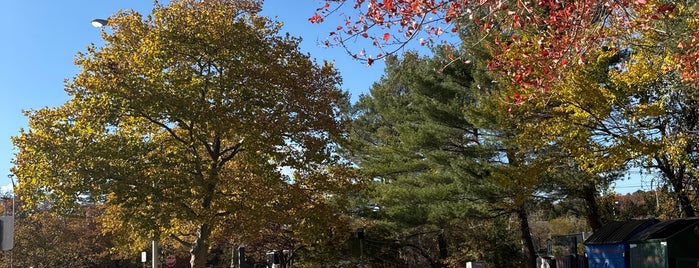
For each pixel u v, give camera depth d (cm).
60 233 5422
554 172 2222
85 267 6384
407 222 2947
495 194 2447
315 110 2386
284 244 3547
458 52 2628
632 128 1766
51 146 2052
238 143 2406
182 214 2094
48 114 2159
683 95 1770
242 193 2319
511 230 3638
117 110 2112
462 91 2695
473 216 2642
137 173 2048
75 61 2184
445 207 2597
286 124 2272
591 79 1750
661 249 1565
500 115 1998
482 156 2538
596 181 2242
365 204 3259
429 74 2780
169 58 2197
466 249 3703
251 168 2283
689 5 1372
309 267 3697
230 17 2395
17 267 5328
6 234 1118
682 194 2183
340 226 2583
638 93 1850
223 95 2198
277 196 2334
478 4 873
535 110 1898
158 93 2088
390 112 3247
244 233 2552
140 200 2011
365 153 3488
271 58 2320
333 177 2589
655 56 1603
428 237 3909
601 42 1359
